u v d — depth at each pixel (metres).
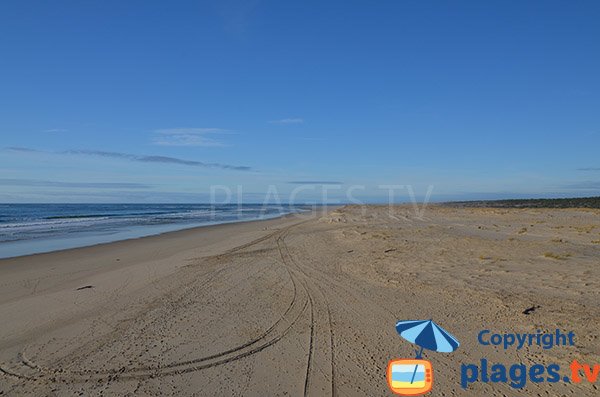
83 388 4.94
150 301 8.49
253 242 18.09
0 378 5.21
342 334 6.54
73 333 6.72
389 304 7.95
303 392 4.80
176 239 20.31
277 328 6.86
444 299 8.05
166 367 5.46
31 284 10.36
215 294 9.01
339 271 11.15
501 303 7.52
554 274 9.45
